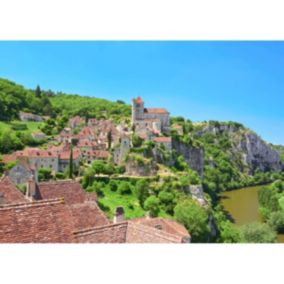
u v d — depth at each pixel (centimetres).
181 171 12875
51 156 10950
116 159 12169
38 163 10869
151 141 12712
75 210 1958
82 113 18875
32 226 1097
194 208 6275
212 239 6956
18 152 11100
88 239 1421
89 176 9719
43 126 15875
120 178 10269
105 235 1479
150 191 9912
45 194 2419
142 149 12194
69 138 14275
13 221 1076
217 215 9244
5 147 12131
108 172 10531
